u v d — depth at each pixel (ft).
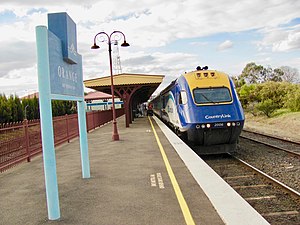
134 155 32.24
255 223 12.62
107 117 97.86
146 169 24.89
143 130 61.67
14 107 80.07
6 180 23.61
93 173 24.26
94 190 19.20
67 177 23.21
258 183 28.48
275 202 23.16
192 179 21.04
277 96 126.11
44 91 14.25
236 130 40.42
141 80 69.46
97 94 170.81
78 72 20.49
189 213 14.42
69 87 18.20
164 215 14.32
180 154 31.22
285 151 43.93
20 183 22.44
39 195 19.02
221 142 41.19
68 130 49.39
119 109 144.15
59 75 16.20
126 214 14.70
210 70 45.29
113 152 35.12
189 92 42.32
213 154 44.86
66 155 34.99
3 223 14.38
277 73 252.62
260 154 44.01
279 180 29.94
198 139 40.47
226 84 43.09
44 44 14.15
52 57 15.07
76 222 14.01
